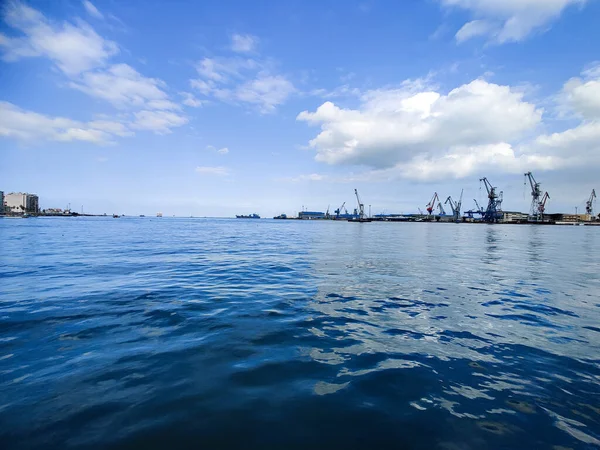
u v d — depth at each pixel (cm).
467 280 1176
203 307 778
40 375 427
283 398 385
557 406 379
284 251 2236
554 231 7112
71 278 1127
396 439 318
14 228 5391
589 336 612
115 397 378
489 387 421
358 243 3084
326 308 791
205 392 394
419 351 538
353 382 428
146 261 1609
